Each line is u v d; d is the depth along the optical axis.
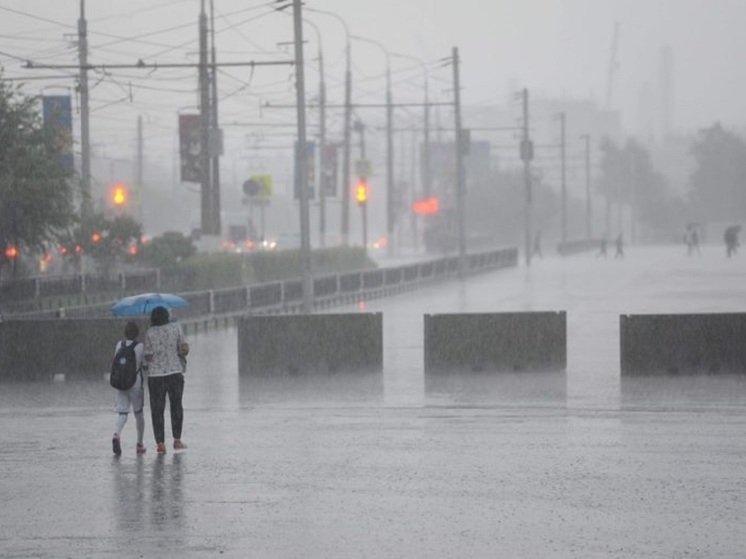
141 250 155.88
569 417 60.03
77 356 80.12
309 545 35.56
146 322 80.06
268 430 57.28
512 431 55.88
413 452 50.59
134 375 50.84
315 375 79.19
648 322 76.25
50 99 132.25
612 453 49.78
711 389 70.00
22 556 34.66
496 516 38.81
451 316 79.56
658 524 37.44
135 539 36.53
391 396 68.81
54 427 59.59
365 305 147.75
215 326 118.50
